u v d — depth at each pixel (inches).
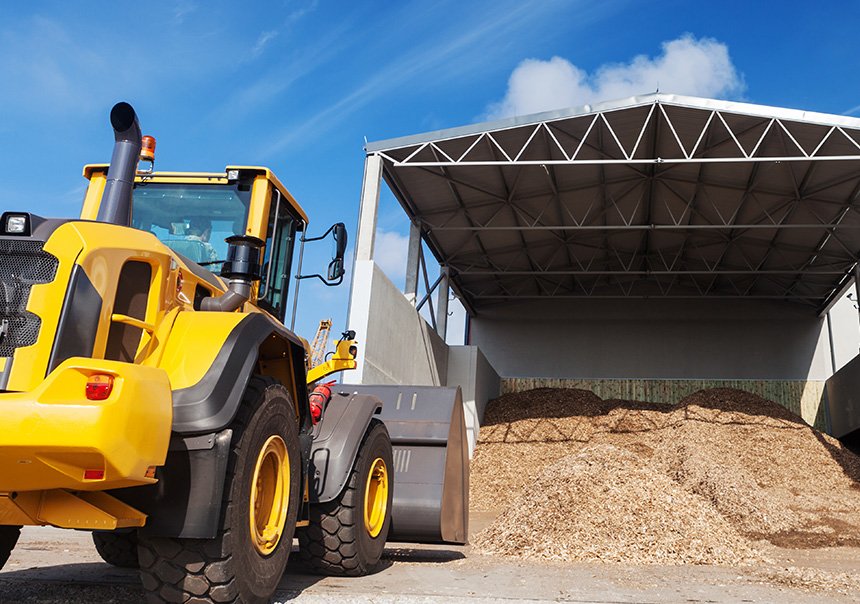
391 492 199.8
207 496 111.4
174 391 113.7
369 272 546.9
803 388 914.7
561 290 976.3
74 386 98.0
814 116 541.6
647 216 749.9
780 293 927.0
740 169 637.9
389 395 234.5
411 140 582.2
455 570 205.9
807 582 200.7
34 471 98.4
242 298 140.7
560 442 736.3
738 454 653.9
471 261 854.5
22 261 110.0
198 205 169.6
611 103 553.3
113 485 101.7
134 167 141.6
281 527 134.4
